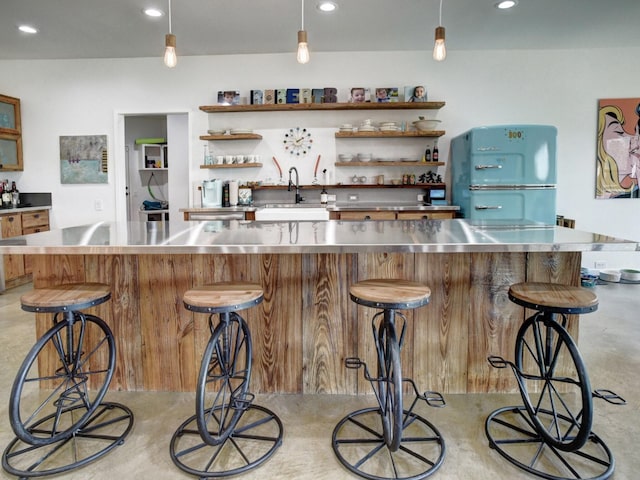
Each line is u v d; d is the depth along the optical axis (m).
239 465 1.70
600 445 1.82
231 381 2.24
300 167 4.94
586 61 4.72
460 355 2.20
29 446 1.83
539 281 2.15
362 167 4.92
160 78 4.89
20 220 4.57
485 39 4.39
